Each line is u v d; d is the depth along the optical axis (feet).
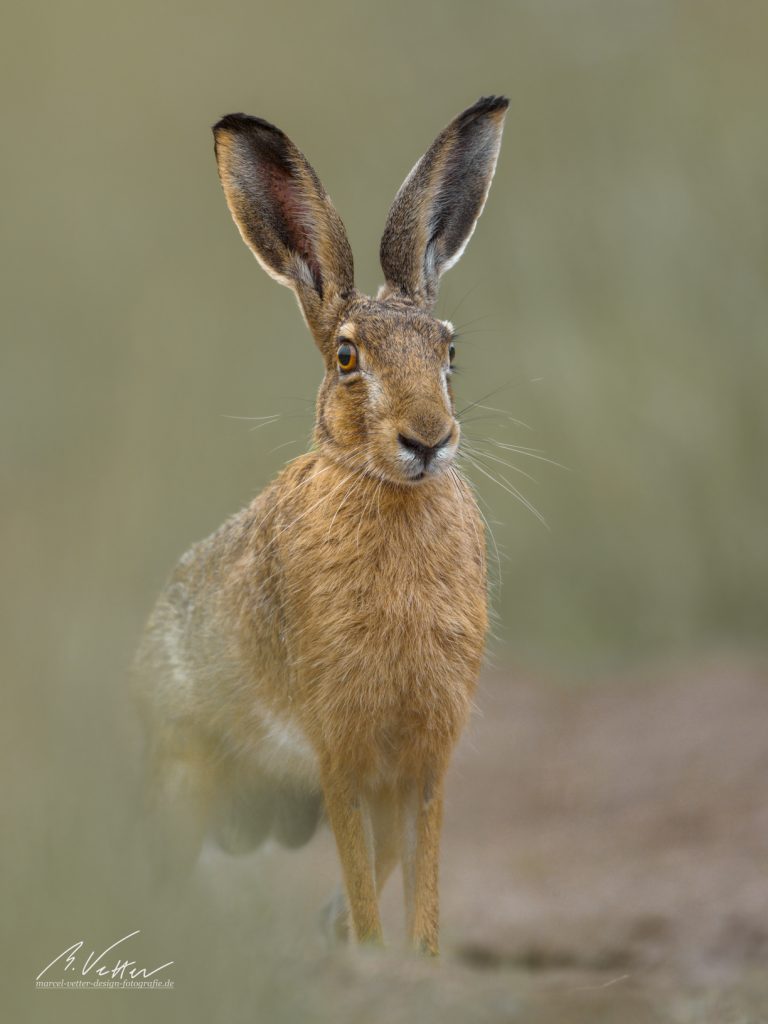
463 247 42.11
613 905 49.24
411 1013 30.45
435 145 39.96
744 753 64.75
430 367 36.09
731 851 54.29
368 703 36.24
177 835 41.37
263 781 41.83
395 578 35.99
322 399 38.11
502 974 34.78
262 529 39.17
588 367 90.38
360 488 36.14
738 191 92.63
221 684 41.04
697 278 91.97
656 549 88.17
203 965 28.04
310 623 36.40
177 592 43.98
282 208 40.50
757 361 89.51
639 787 63.16
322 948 34.30
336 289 39.04
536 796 64.80
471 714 38.34
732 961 44.34
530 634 88.48
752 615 87.20
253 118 38.99
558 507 89.35
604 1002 33.17
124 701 44.80
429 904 36.86
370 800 38.78
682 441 88.94
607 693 78.84
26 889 26.96
